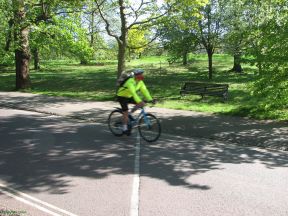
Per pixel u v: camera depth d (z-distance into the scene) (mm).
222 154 8812
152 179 7004
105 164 7914
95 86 23312
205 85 17719
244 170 7578
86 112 14195
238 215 5488
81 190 6469
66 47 27906
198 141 10125
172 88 22031
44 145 9438
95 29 34406
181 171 7480
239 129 11273
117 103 16531
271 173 7402
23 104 16203
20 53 21906
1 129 11312
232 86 22875
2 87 23328
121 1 17281
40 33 25062
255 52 12984
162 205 5824
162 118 12922
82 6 18453
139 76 9852
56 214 5547
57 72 36125
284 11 12602
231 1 25266
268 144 9648
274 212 5602
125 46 17734
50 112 14305
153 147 9352
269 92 12859
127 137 10398
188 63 43656
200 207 5754
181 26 18234
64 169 7586
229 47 25750
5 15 21266
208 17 25828
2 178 7078
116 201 5996
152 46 24469
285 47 12328
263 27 12836
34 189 6539
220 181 6910
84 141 9875
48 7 21641
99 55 43625
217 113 13914
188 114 13711
